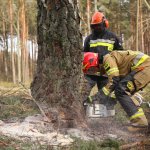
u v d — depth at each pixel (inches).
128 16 1437.0
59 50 215.2
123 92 209.6
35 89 225.3
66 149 172.7
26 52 1261.1
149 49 1466.5
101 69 229.8
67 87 213.2
